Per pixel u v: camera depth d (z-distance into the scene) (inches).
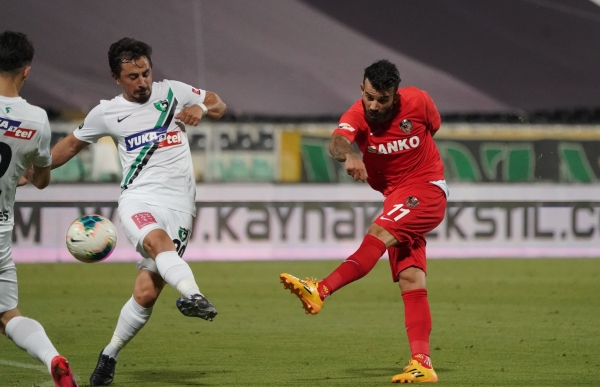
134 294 756.6
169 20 1909.4
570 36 2021.4
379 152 778.8
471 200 1979.6
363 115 770.8
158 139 772.0
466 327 1123.9
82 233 747.4
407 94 778.2
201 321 1171.3
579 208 2011.6
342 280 737.0
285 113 1924.2
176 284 687.7
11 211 671.1
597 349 961.5
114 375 800.3
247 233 1920.5
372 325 1144.8
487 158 1977.1
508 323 1158.3
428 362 770.8
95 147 1860.2
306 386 744.3
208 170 1900.8
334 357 911.0
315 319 1196.5
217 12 1937.7
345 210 1946.4
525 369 837.2
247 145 1909.4
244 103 1914.4
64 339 1016.9
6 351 933.2
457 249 1989.4
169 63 1898.4
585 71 2010.3
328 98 1936.5
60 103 1831.9
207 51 1914.4
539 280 1641.2
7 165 650.2
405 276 788.0
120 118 770.8
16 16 1845.5
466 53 1984.5
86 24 1870.1
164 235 723.4
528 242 2001.7
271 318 1203.2
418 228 772.0
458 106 1966.0
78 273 1708.9
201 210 1900.8
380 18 1980.8
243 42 1934.1
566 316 1223.5
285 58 1940.2
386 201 788.0
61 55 1849.2
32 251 1854.1
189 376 799.1
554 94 1989.4
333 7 1977.1
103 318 1184.8
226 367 849.5
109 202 1876.2
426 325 781.3
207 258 1905.8
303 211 1932.8
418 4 2000.5
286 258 1926.7
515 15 2025.1
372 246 751.7
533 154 1988.2
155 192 766.5
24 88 1819.6
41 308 1280.8
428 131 797.2
